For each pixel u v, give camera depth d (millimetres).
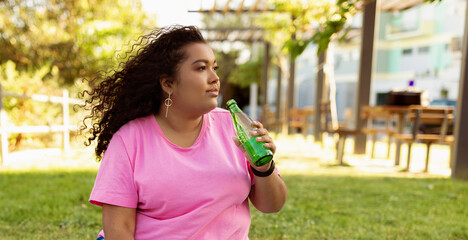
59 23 12305
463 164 5457
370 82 8461
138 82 1288
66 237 2811
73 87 10547
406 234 2963
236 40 15906
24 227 3016
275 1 8781
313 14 8297
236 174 1304
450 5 20172
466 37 5383
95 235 2875
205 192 1240
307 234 2965
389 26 23672
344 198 4133
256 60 28641
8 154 6512
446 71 20234
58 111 8867
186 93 1261
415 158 8266
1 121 6184
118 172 1211
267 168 1320
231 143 1388
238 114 1397
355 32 12188
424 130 11125
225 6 9625
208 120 1393
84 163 6402
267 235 2941
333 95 10188
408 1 9992
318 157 7875
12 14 11477
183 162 1252
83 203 3734
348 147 10336
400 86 23234
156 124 1296
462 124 5445
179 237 1233
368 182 5047
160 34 1331
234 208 1339
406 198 4152
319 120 11109
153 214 1247
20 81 8211
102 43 11320
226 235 1294
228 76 28672
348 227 3141
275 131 14438
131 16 12586
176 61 1260
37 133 8305
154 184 1208
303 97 27375
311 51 26078
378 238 2855
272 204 1419
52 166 5977
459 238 2898
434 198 4172
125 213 1220
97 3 12359
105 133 1367
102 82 1379
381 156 8531
